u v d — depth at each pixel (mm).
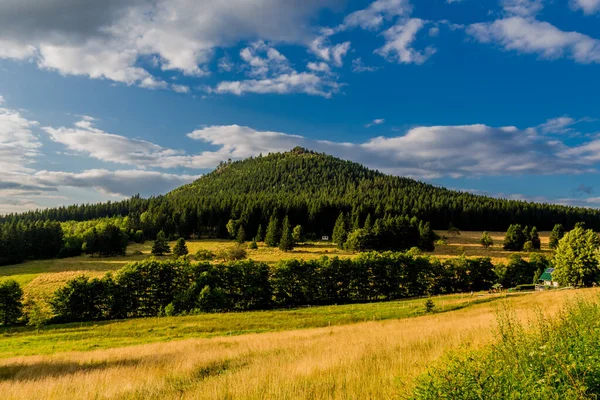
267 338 27141
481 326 16141
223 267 65312
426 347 12961
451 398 5746
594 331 7301
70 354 25500
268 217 145000
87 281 58906
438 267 76875
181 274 64250
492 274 79375
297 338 25078
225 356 17766
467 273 78250
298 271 68875
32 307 53219
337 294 71062
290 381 9750
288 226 128750
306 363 12320
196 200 182375
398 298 71625
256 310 61438
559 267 63000
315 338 23781
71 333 41938
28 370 19781
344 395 8156
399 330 21781
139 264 63250
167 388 11812
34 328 47781
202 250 102875
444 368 7281
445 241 129250
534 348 6531
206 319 48812
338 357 12844
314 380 9633
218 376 12688
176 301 58469
